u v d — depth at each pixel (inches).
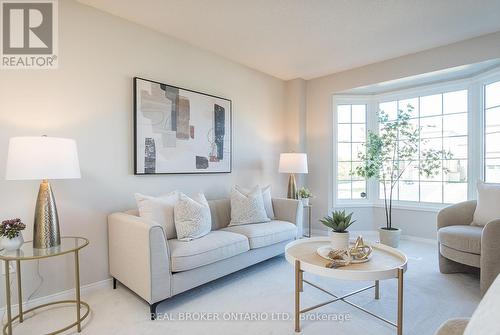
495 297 33.9
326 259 75.0
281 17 104.4
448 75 140.4
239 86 150.4
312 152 177.9
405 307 83.8
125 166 105.0
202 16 103.3
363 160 165.3
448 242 102.2
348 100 174.2
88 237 95.5
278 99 175.3
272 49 133.3
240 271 114.1
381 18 105.5
